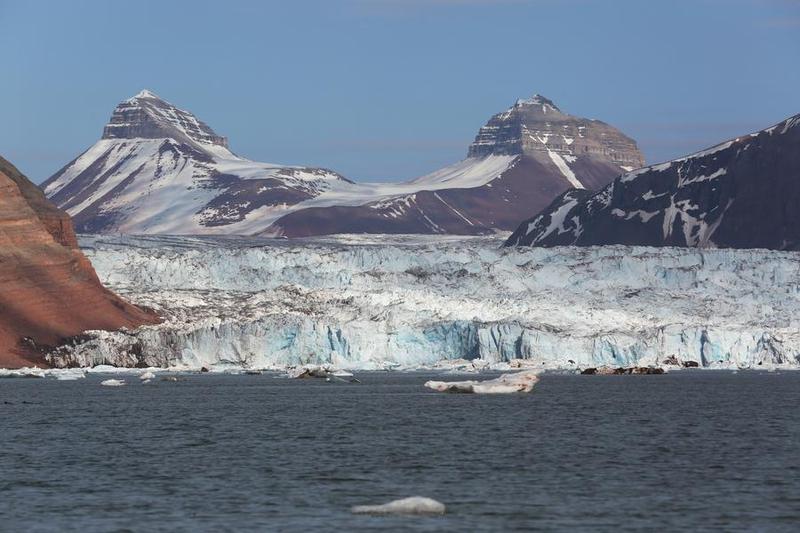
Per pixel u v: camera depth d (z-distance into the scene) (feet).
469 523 645.92
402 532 623.36
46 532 630.33
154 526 643.04
